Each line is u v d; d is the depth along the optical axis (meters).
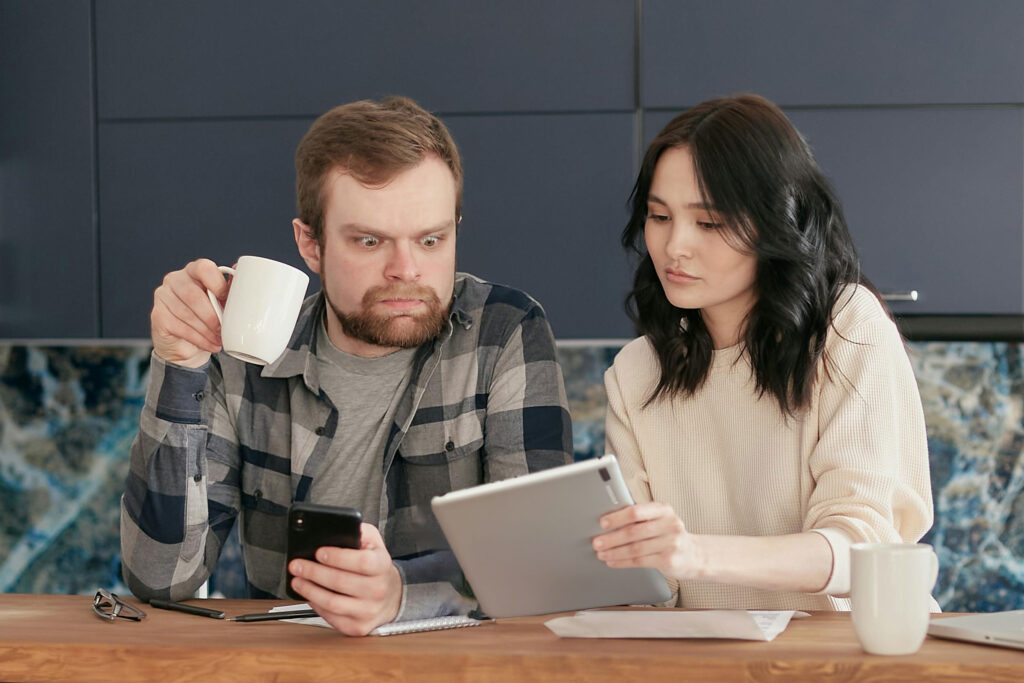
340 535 1.17
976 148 2.42
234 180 2.54
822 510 1.34
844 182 2.44
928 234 2.44
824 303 1.45
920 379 2.90
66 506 3.07
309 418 1.53
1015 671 1.02
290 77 2.53
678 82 2.45
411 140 1.38
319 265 1.48
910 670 1.03
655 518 1.11
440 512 1.14
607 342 2.51
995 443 2.87
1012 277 2.42
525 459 1.46
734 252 1.42
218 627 1.24
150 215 2.56
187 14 2.55
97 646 1.12
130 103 2.56
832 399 1.44
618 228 2.48
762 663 1.04
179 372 1.32
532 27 2.48
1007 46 2.40
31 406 3.07
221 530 1.51
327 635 1.19
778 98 2.44
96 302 2.57
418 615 1.25
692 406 1.55
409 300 1.40
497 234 2.51
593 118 2.48
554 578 1.18
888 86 2.42
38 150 2.58
